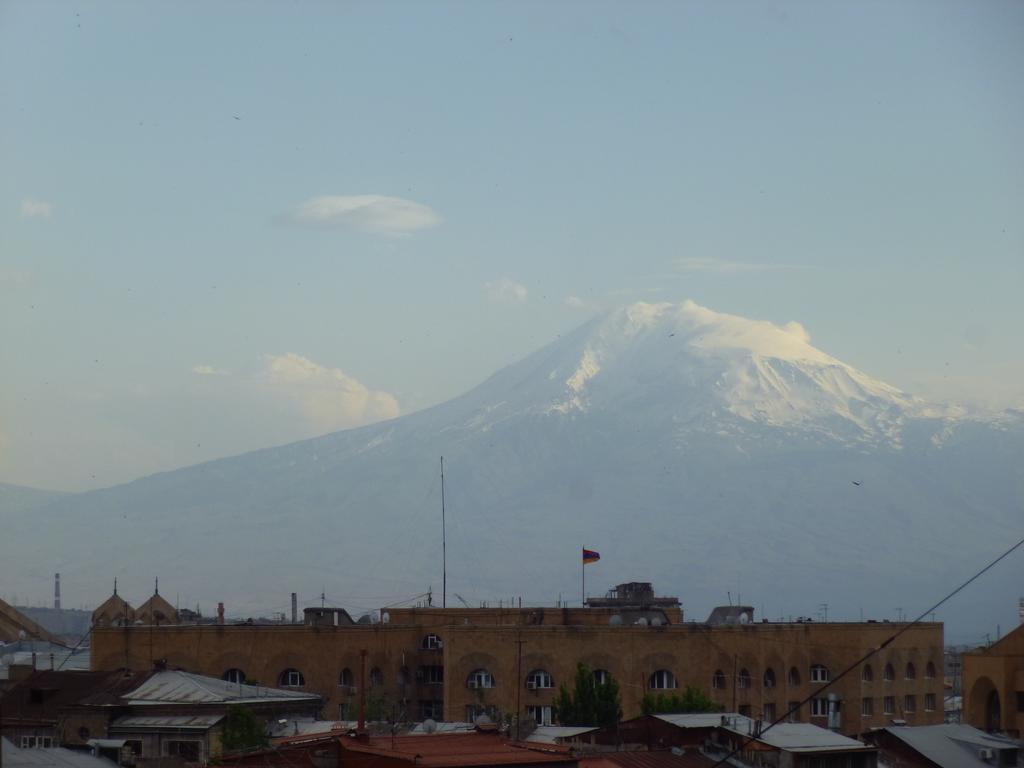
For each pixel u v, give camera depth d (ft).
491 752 366.22
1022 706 621.72
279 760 367.45
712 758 442.09
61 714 496.64
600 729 475.72
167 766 424.87
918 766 492.13
